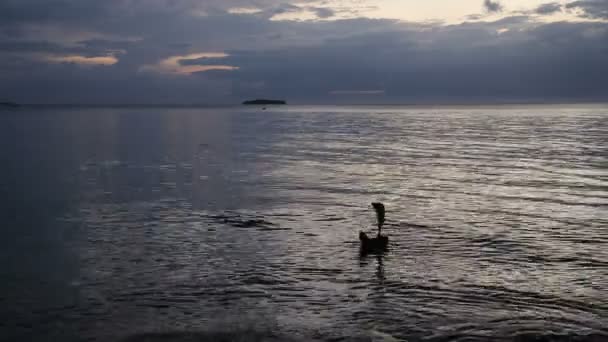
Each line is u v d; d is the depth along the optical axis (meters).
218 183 21.45
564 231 12.88
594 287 8.84
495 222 13.94
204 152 36.03
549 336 6.91
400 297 8.38
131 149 38.44
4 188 20.08
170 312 7.80
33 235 12.58
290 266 10.12
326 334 6.99
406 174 23.84
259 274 9.62
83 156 32.94
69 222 14.10
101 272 9.74
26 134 57.94
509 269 9.86
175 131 65.12
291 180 22.23
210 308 7.96
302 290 8.75
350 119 112.44
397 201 17.17
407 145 41.00
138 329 7.18
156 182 21.72
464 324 7.30
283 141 46.88
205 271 9.83
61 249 11.34
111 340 6.84
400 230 13.15
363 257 10.73
